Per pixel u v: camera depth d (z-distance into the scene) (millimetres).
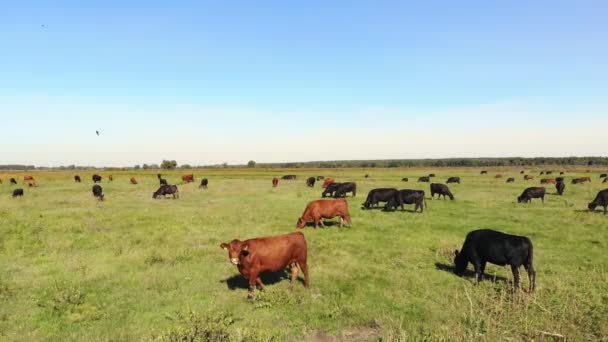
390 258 13555
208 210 25031
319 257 13688
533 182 52781
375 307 9258
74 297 9578
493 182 53438
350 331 8156
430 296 9961
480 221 20719
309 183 47438
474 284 10836
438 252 14195
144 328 8164
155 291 10352
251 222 20531
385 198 25438
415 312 8938
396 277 11438
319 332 8062
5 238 16219
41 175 88375
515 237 10320
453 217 22172
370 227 19094
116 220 20734
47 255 13859
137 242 15828
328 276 11570
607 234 17219
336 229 18625
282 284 10898
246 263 9891
